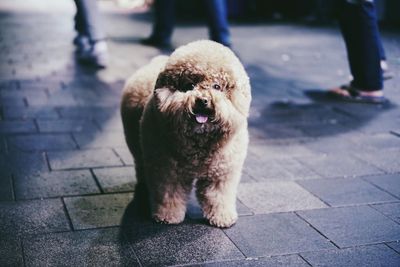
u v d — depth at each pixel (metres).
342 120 2.54
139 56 3.88
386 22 5.30
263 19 6.15
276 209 1.62
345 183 1.83
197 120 1.26
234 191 1.50
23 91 2.86
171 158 1.40
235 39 4.70
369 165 2.00
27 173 1.82
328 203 1.68
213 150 1.37
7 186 1.71
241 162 1.45
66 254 1.33
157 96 1.31
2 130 2.24
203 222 1.52
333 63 3.77
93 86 3.02
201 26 5.52
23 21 5.62
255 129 2.39
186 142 1.34
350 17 2.68
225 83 1.29
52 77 3.19
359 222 1.55
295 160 2.03
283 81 3.27
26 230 1.44
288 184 1.81
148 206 1.61
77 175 1.82
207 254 1.35
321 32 5.14
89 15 3.42
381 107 2.74
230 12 6.24
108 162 1.95
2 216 1.51
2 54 3.80
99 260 1.31
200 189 1.50
